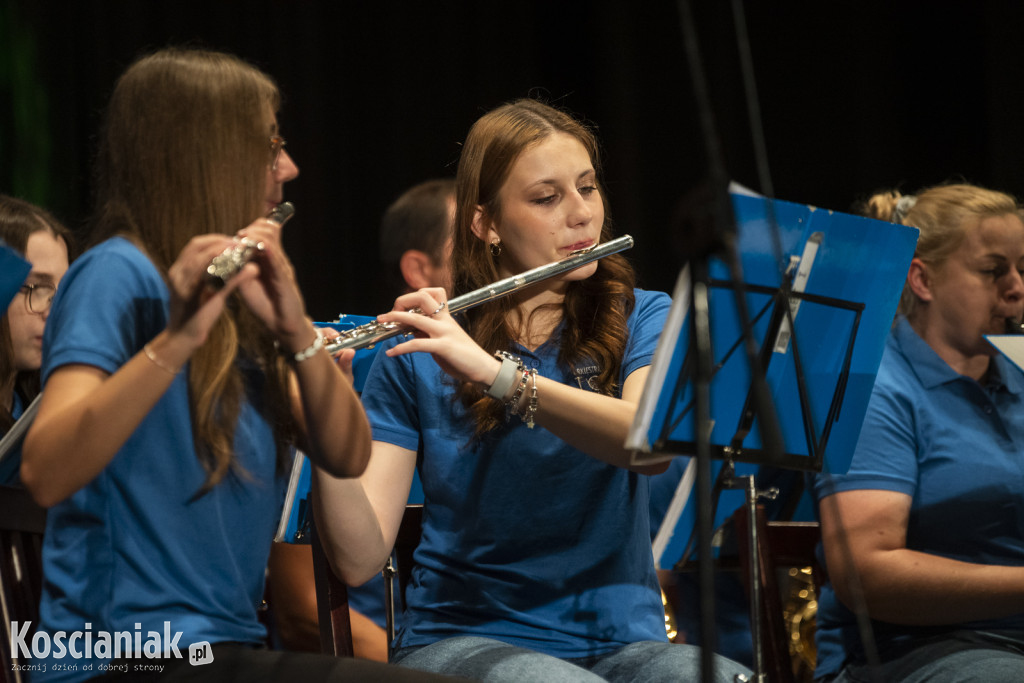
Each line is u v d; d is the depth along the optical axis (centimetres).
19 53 1445
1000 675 683
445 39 1756
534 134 741
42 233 863
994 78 1659
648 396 561
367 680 506
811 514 941
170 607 512
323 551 708
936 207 833
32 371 875
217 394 524
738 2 490
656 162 1816
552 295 763
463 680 518
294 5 1630
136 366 471
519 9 1798
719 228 453
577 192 738
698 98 452
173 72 542
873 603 744
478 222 763
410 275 1175
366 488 719
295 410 575
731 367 605
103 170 562
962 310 808
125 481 514
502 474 716
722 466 686
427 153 1741
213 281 469
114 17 1499
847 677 761
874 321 647
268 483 560
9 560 668
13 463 659
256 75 565
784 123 1827
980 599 721
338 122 1683
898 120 1809
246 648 526
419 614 720
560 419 660
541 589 700
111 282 516
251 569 551
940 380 798
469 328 769
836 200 1827
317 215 1642
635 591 710
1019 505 770
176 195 538
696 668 625
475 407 718
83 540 514
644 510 737
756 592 647
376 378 756
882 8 1805
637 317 772
